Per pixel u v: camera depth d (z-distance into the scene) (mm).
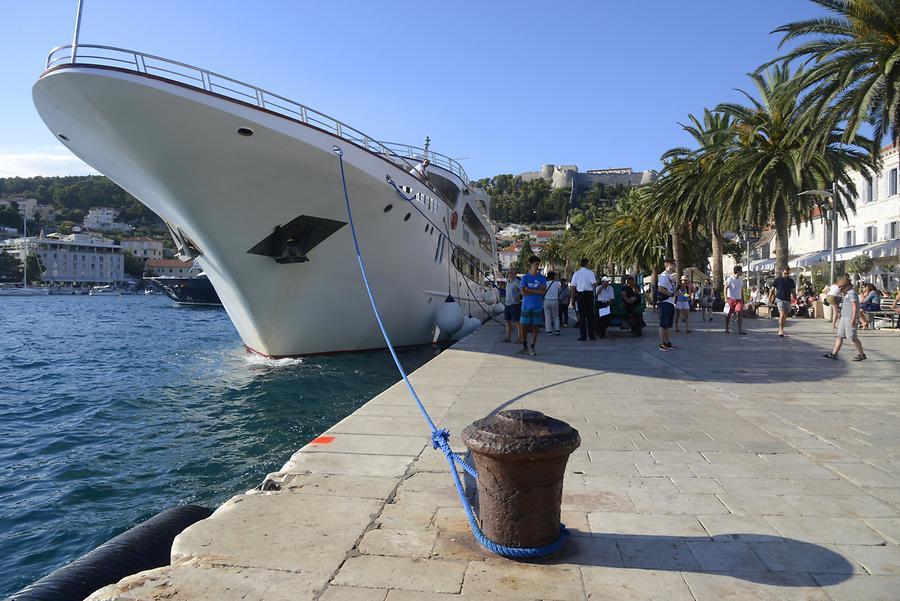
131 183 13062
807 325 18672
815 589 2533
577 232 72125
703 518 3303
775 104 19875
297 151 11945
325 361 15891
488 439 2773
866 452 4582
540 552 2807
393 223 14984
